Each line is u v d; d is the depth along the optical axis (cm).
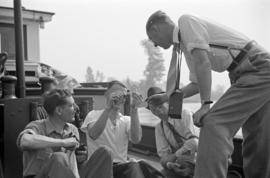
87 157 264
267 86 191
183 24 196
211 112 190
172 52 211
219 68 203
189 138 271
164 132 285
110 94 247
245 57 197
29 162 209
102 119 246
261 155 206
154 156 359
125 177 237
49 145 199
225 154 184
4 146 245
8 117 246
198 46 188
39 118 258
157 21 208
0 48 354
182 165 267
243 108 191
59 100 210
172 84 214
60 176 188
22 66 292
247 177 216
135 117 255
